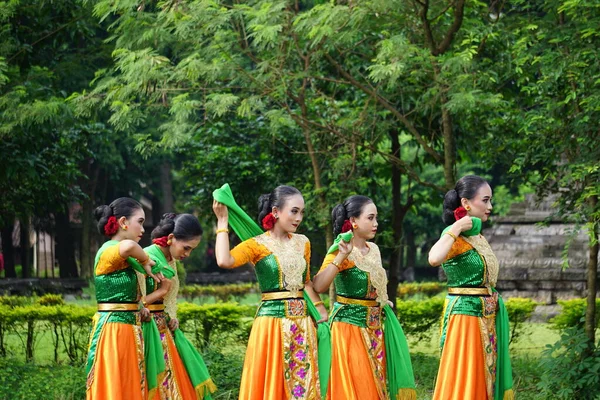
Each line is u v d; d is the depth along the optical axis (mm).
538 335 15758
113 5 11008
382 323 8141
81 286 28688
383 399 7812
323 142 12773
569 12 10133
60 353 13602
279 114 11094
